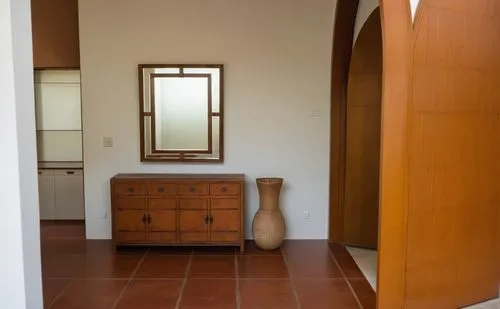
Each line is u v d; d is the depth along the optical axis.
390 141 3.24
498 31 3.56
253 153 5.37
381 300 3.32
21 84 2.69
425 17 3.25
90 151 5.34
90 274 4.31
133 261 4.69
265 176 5.39
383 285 3.31
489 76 3.56
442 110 3.39
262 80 5.28
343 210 5.30
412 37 3.22
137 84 5.27
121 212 4.96
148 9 5.19
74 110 6.45
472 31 3.44
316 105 5.31
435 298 3.50
